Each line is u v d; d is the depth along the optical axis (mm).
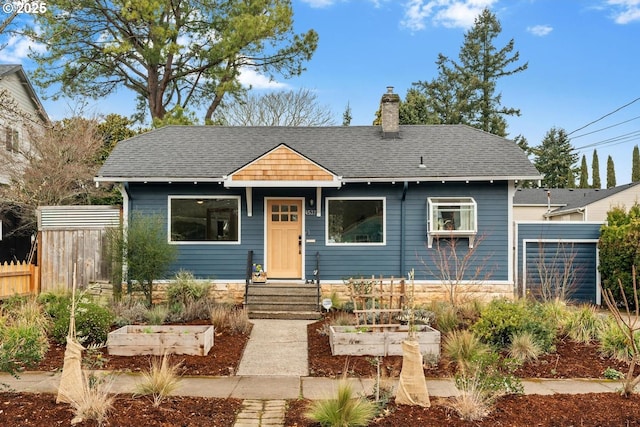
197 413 5395
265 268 13344
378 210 13508
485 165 13352
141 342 7918
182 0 21906
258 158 12500
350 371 7285
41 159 18688
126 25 21672
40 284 12812
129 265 11727
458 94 37594
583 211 25578
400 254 13383
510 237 13297
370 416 5062
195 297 12055
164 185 13242
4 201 17781
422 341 7949
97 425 4789
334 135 15484
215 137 15188
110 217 13180
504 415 5281
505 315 8305
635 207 14414
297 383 6770
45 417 4988
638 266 12547
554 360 7898
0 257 19062
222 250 13320
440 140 14961
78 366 5465
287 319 11289
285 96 30953
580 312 9789
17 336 7074
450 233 12695
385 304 12008
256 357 8094
